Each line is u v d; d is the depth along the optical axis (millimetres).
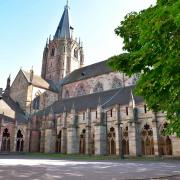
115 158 37750
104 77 64812
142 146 41406
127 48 11750
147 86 9648
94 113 49312
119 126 43688
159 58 7977
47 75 85062
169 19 6633
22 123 59500
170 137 37906
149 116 41219
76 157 40500
